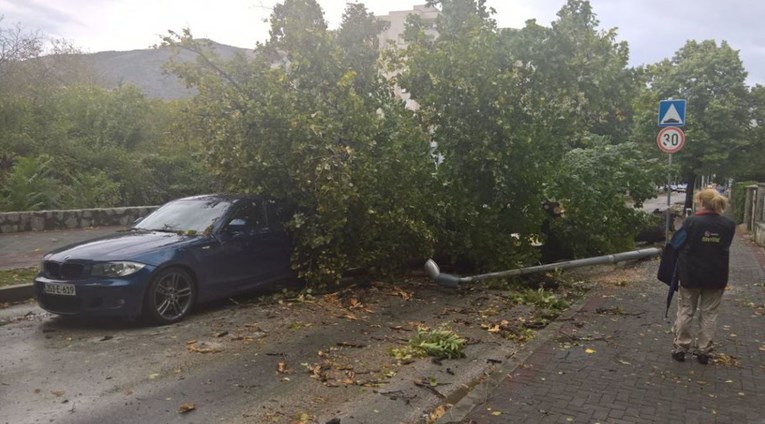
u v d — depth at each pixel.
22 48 22.95
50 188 16.33
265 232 8.41
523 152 9.66
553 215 11.73
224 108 8.62
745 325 7.24
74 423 4.30
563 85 9.85
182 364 5.64
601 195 11.45
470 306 8.35
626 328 7.10
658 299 8.90
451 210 9.93
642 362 5.77
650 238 15.91
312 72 8.91
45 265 6.96
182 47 9.02
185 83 9.26
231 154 8.64
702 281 5.58
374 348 6.28
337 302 8.33
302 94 8.66
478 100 9.21
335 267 8.66
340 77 8.91
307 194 8.76
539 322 7.46
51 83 24.28
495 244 10.02
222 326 7.00
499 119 9.08
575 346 6.33
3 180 16.41
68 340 6.40
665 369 5.56
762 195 19.69
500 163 9.38
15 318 7.41
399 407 4.75
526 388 5.05
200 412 4.56
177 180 20.92
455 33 10.52
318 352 6.08
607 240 11.95
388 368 5.66
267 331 6.81
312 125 7.95
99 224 15.80
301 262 8.80
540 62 9.77
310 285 8.83
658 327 7.16
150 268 6.84
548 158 10.03
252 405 4.72
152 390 4.98
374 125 8.83
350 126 8.64
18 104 18.22
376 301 8.50
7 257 11.03
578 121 10.14
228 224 7.98
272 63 9.45
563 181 11.18
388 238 9.39
